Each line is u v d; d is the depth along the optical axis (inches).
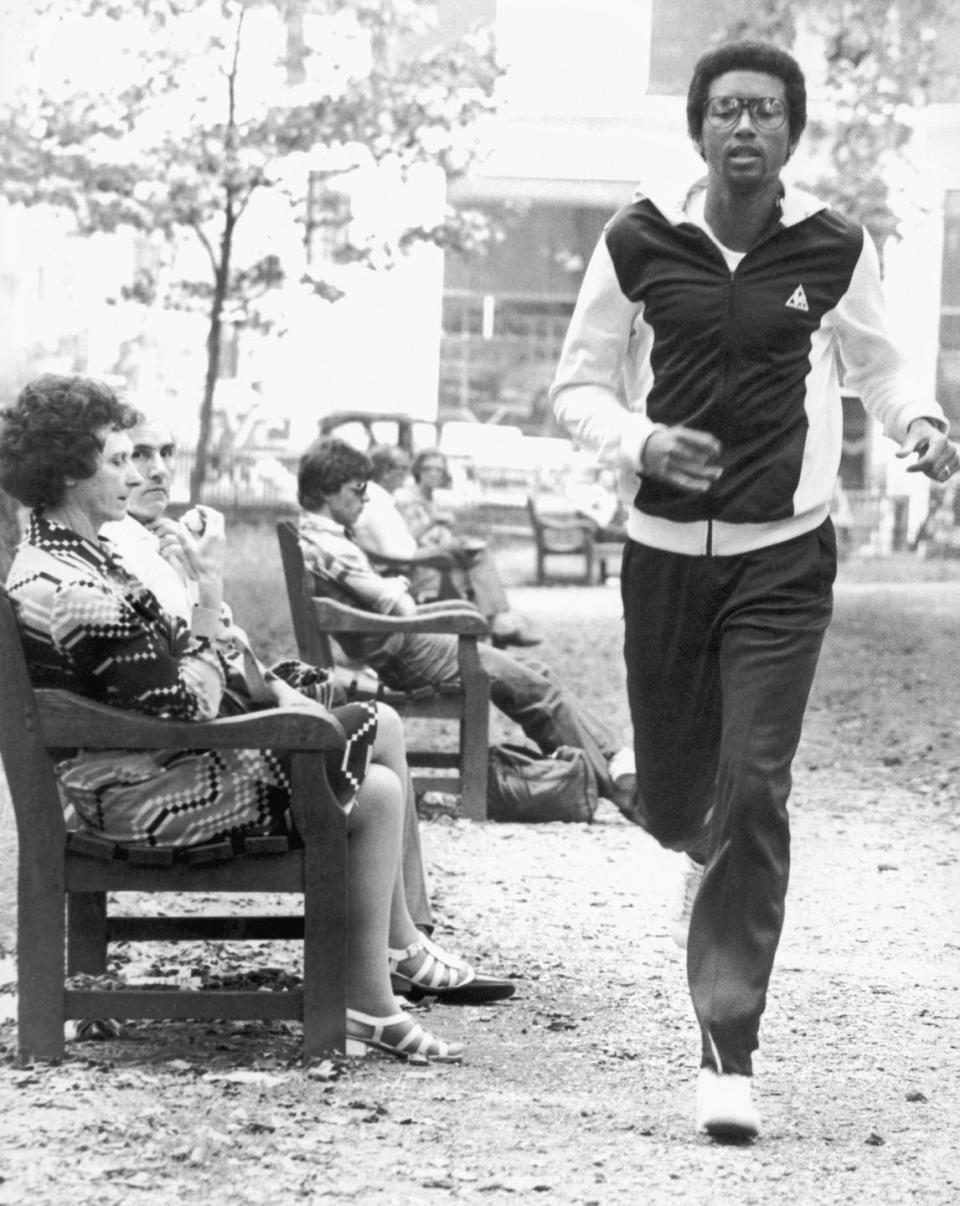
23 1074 288.7
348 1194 245.0
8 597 285.1
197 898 445.1
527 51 1784.0
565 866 513.7
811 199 297.4
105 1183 243.8
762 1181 259.1
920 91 1203.9
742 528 296.7
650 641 307.0
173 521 366.3
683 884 356.2
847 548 1824.6
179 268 1461.6
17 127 1296.8
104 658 287.3
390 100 1357.0
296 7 1331.2
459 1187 249.9
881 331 303.1
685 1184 256.2
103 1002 295.3
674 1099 300.2
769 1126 287.3
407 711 585.3
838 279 296.4
